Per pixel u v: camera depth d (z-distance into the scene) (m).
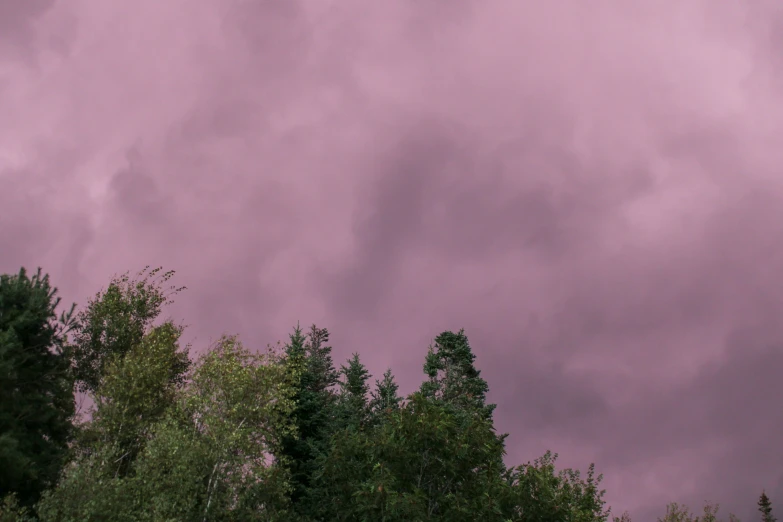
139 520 28.31
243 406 34.91
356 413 53.44
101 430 33.84
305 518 38.06
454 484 34.34
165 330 44.22
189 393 35.06
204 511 30.88
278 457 38.62
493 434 36.41
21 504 28.56
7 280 31.77
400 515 30.56
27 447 29.09
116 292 45.72
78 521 25.38
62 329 33.38
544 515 32.22
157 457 30.94
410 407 36.12
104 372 41.19
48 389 31.86
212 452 32.09
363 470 35.31
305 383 49.75
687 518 50.78
